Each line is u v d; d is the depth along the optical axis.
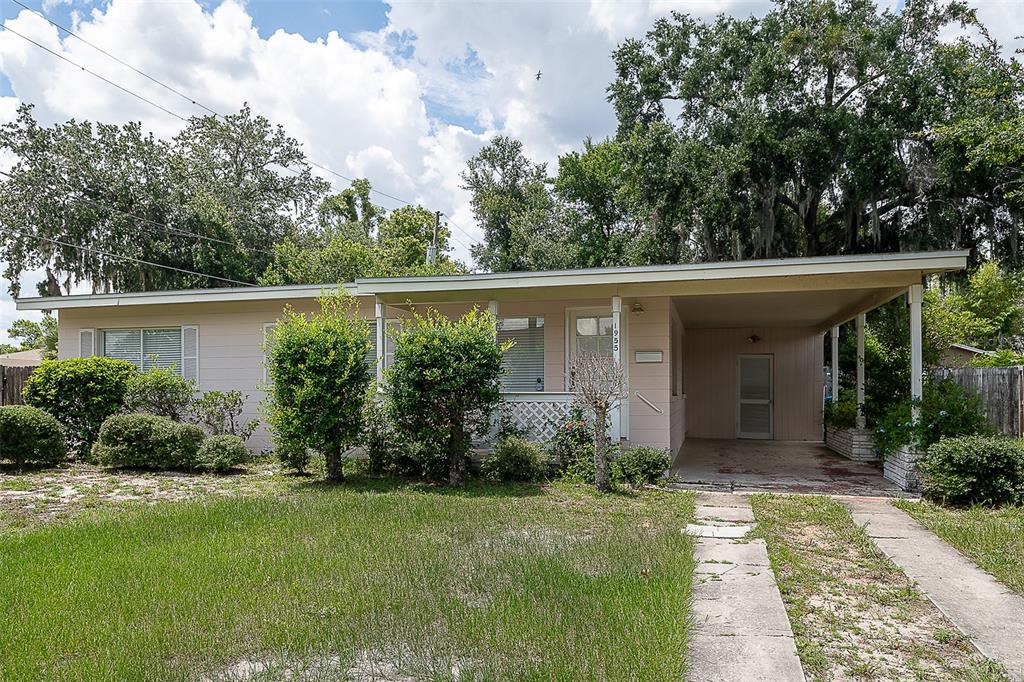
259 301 11.72
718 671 3.17
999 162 13.20
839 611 4.09
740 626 3.75
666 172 17.62
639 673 3.05
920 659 3.40
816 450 13.11
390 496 7.69
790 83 17.14
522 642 3.43
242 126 29.25
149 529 6.00
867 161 16.17
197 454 9.63
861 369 11.60
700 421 15.89
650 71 19.95
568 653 3.27
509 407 9.85
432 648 3.40
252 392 11.75
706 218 17.14
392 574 4.62
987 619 3.94
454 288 9.60
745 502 7.61
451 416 8.63
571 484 8.70
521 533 5.88
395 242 34.12
